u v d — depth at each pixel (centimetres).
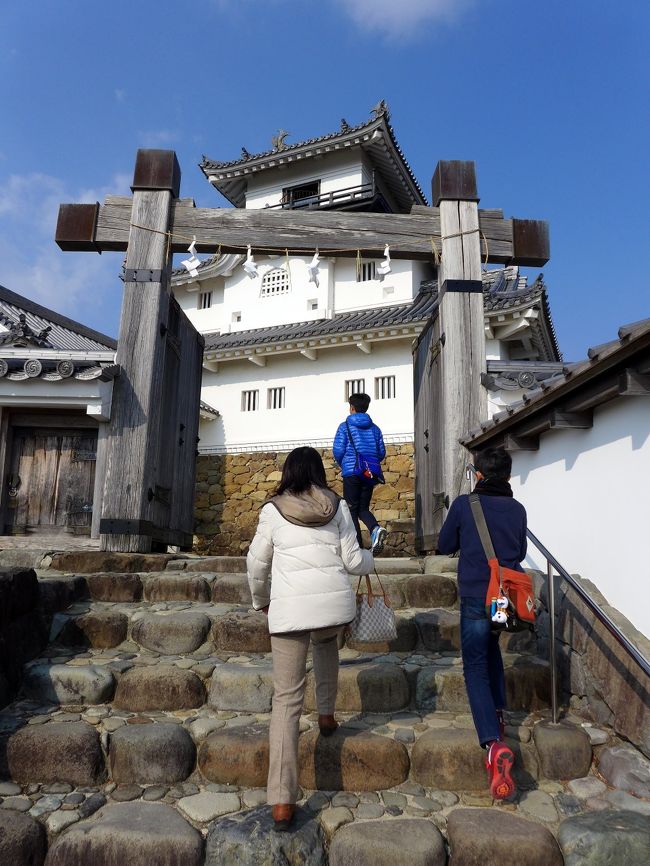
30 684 309
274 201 1908
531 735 280
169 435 620
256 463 1473
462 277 589
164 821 224
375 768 255
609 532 322
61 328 1477
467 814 232
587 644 306
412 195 2033
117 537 518
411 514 1270
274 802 220
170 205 598
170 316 613
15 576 326
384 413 1366
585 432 356
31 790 247
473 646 265
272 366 1516
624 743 271
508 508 285
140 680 304
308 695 305
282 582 240
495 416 442
